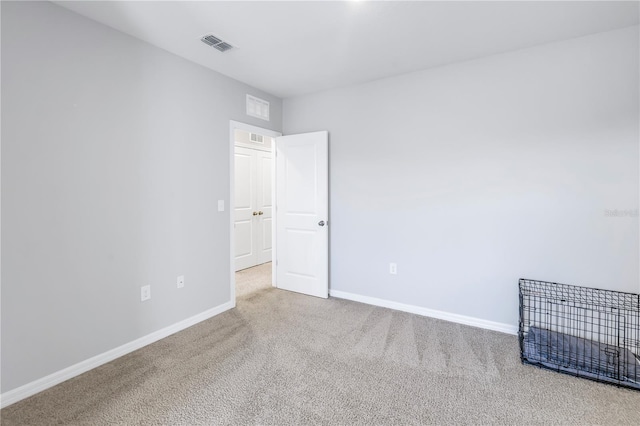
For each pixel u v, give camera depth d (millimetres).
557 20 2098
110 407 1718
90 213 2086
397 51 2553
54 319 1924
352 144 3348
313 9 1976
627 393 1831
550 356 2109
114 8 1946
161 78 2506
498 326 2684
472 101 2719
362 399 1789
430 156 2926
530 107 2502
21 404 1740
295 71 2965
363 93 3260
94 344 2127
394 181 3119
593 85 2295
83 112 2033
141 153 2379
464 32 2258
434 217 2930
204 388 1886
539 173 2490
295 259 3693
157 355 2279
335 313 3059
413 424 1598
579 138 2350
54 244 1915
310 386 1908
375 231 3250
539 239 2512
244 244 4863
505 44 2438
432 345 2424
